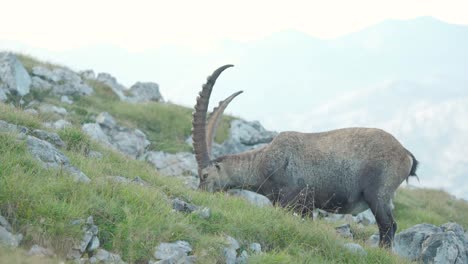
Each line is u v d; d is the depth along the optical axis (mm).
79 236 26125
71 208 27109
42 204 26750
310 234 33000
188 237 28594
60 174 30516
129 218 27734
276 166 40500
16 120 38594
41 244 25547
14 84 69062
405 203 72812
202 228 30234
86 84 79312
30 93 71125
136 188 31594
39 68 76812
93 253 26297
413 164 39812
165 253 27141
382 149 38812
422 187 85688
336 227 43000
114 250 26781
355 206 39625
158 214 29328
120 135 68562
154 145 71375
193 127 43156
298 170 40125
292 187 40188
